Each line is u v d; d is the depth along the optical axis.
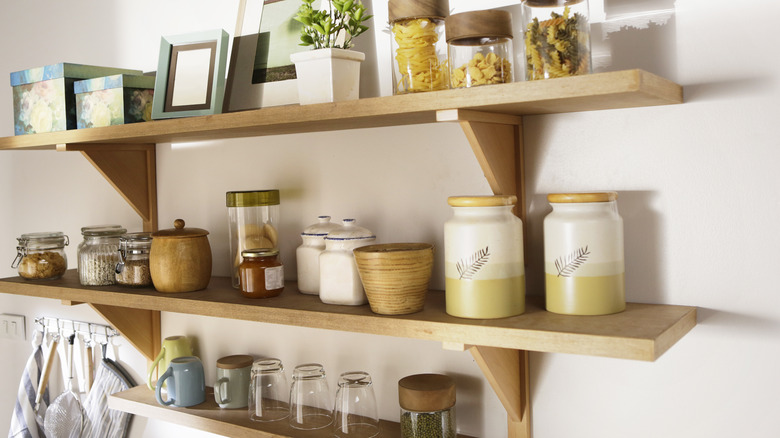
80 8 1.88
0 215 2.16
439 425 1.22
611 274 1.03
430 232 1.34
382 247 1.16
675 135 1.09
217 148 1.64
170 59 1.50
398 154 1.37
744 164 1.04
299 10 1.26
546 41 0.99
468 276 1.05
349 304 1.21
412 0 1.12
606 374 1.17
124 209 1.84
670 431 1.12
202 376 1.60
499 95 0.96
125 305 1.44
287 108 1.18
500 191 1.15
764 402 1.05
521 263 1.07
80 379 2.01
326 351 1.51
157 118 1.49
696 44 1.07
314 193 1.49
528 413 1.24
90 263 1.57
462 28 1.04
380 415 1.44
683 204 1.09
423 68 1.13
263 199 1.42
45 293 1.60
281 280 1.33
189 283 1.42
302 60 1.21
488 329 0.99
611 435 1.17
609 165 1.15
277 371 1.49
